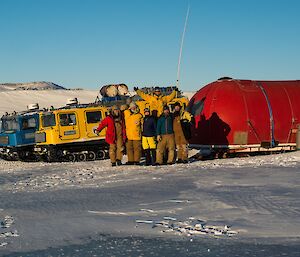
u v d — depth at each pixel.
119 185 9.38
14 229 5.45
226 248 4.36
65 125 18.42
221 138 16.02
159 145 13.95
